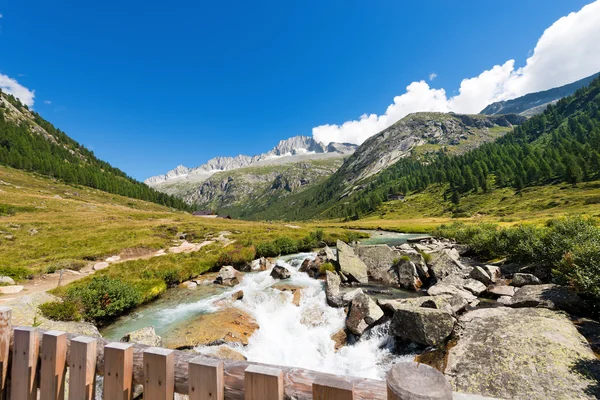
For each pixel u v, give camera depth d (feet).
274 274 88.53
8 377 10.98
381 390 7.54
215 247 130.21
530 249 67.41
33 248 114.73
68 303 51.72
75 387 10.00
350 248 96.58
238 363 9.14
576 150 459.73
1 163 423.64
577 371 29.17
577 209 279.28
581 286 43.14
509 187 466.29
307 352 45.93
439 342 39.96
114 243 130.41
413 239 171.83
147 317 59.11
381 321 49.55
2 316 10.86
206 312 60.70
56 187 400.47
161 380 9.16
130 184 630.33
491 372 31.53
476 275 67.31
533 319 40.86
